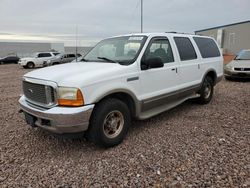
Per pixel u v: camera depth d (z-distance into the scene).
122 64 4.11
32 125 3.78
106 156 3.58
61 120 3.29
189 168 3.17
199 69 5.85
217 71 6.70
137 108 4.21
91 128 3.61
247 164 3.23
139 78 4.17
